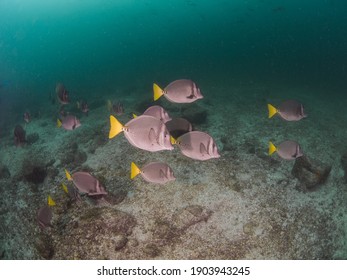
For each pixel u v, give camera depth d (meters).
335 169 3.19
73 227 2.33
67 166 3.39
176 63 15.87
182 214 2.37
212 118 4.62
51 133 4.58
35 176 3.17
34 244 2.38
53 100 4.96
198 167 3.02
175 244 2.19
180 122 2.72
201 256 2.11
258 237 2.26
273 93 7.34
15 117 6.47
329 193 2.78
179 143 1.64
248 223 2.37
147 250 2.13
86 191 2.00
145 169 1.79
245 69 12.66
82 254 2.13
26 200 2.94
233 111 5.06
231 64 14.98
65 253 2.17
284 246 2.21
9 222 2.72
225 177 2.88
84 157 3.45
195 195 2.64
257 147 3.57
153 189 2.72
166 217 2.41
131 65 16.78
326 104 6.41
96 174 3.07
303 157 2.82
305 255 2.17
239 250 2.16
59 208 2.46
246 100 6.02
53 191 2.97
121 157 3.31
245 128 4.20
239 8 30.86
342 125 4.72
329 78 10.80
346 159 3.19
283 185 2.81
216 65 14.42
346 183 2.95
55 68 22.31
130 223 2.32
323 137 4.01
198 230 2.30
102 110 5.26
